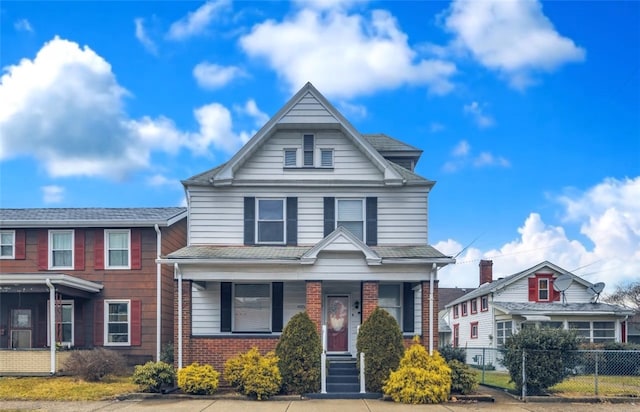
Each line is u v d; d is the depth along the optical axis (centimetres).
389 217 1888
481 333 3434
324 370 1508
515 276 3138
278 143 1919
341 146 1920
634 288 5184
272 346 1673
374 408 1305
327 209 1895
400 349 1527
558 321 2855
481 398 1433
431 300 1650
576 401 1438
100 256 2159
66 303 2133
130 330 2119
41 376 1819
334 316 1867
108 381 1744
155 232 2178
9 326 2100
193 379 1478
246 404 1361
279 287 1853
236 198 1892
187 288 1661
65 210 2359
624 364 2384
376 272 1655
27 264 2166
